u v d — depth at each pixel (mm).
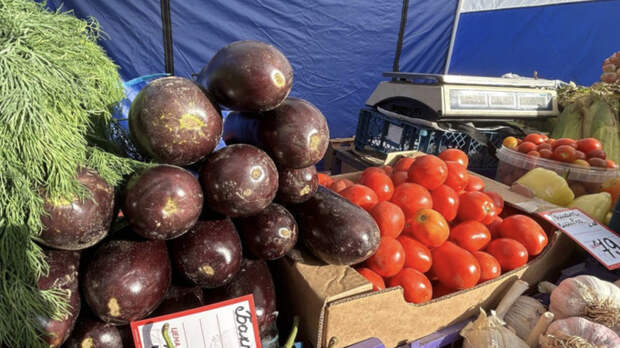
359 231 1072
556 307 1257
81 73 838
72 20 919
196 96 894
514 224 1454
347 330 1005
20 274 766
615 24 3990
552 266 1491
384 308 1040
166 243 972
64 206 759
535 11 4633
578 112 2654
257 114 1058
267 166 972
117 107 1075
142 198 827
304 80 4461
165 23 3607
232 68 911
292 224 1077
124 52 3617
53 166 746
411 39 4703
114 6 3422
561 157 1976
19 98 703
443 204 1510
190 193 866
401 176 1731
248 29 3971
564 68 4508
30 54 744
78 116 848
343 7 4211
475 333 1160
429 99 2389
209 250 941
